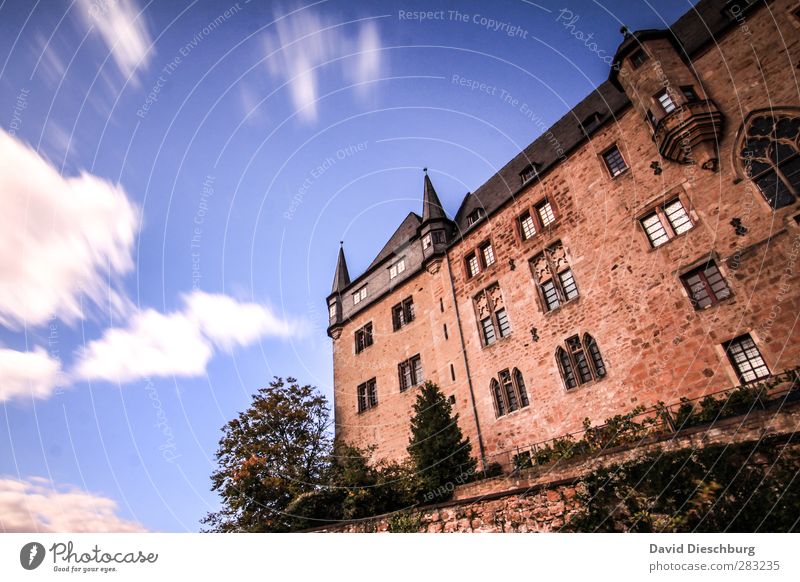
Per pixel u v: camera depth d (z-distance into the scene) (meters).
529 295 17.47
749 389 10.24
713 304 12.28
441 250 22.38
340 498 14.79
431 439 14.52
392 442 20.36
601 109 18.33
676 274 13.27
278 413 18.86
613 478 8.87
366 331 25.08
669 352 12.80
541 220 18.36
